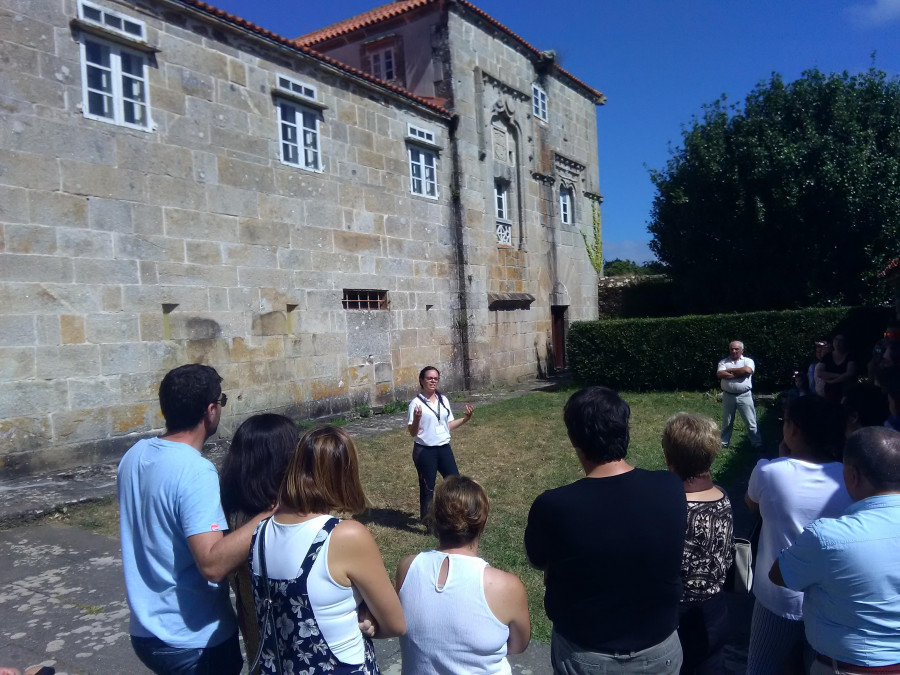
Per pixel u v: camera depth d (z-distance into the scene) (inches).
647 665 89.3
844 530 85.7
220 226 402.0
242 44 418.9
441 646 87.4
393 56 645.3
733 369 358.9
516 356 707.4
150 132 363.9
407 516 265.0
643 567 88.7
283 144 450.6
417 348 570.3
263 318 427.8
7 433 301.3
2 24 303.1
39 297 314.0
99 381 336.5
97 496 280.7
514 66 709.3
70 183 327.0
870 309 517.0
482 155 649.6
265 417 101.3
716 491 114.3
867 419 161.2
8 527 250.2
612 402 96.0
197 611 92.4
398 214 550.6
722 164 690.8
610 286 892.0
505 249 687.7
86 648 157.4
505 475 325.4
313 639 79.9
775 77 703.1
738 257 713.6
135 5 357.7
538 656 151.8
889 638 82.9
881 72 692.7
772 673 109.5
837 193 631.8
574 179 835.4
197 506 89.4
